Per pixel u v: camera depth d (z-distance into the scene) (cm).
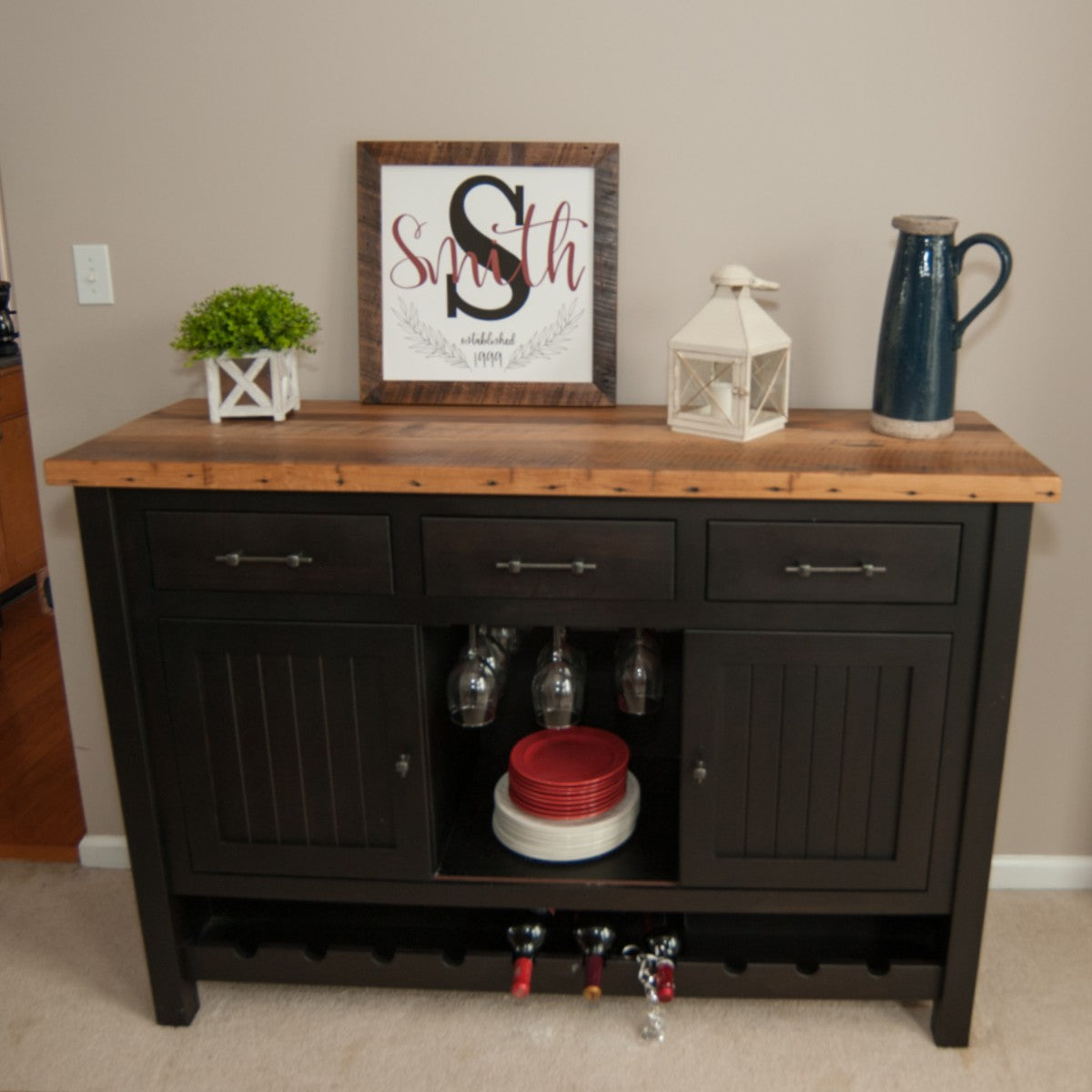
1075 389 200
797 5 185
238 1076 182
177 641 174
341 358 208
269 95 196
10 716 303
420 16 190
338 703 176
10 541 364
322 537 167
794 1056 185
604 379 198
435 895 184
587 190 193
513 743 224
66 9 193
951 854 177
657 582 165
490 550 165
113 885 233
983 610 163
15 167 202
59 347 211
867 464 160
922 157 191
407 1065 184
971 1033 190
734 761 174
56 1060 186
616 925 198
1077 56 184
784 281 198
